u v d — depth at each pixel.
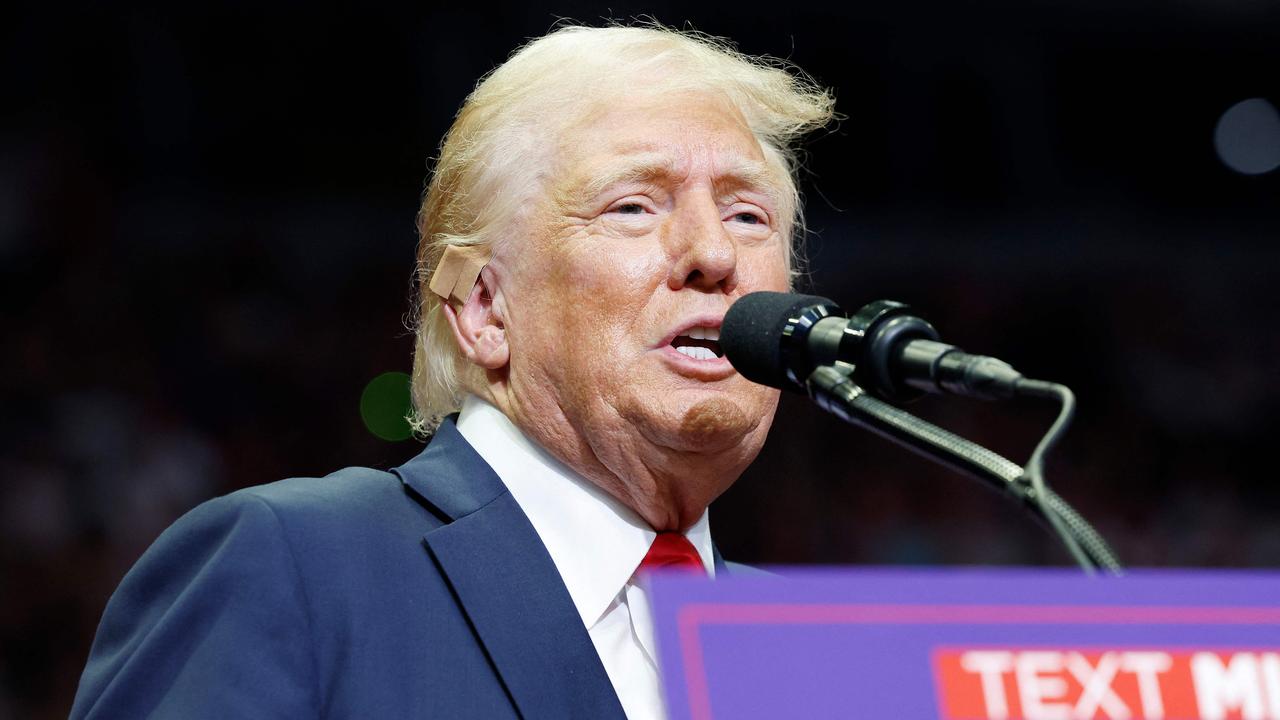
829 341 2.25
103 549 9.46
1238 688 1.76
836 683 1.72
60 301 10.35
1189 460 13.85
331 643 2.46
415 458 2.97
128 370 10.34
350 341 11.19
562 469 2.90
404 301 11.50
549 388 2.88
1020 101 14.52
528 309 2.91
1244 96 15.27
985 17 14.12
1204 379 14.27
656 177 2.88
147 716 2.38
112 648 2.59
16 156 10.60
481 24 12.01
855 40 13.67
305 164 11.59
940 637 1.75
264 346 10.86
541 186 2.94
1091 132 14.85
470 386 3.07
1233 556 13.29
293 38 11.62
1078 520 1.84
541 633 2.59
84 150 10.85
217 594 2.43
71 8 10.89
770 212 3.02
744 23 12.93
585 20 11.92
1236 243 15.07
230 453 10.35
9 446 9.63
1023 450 12.76
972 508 11.42
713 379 2.78
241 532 2.51
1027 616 1.76
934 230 13.99
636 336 2.80
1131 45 14.82
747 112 3.26
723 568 3.18
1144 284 14.50
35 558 9.17
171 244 10.91
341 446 10.83
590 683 2.57
